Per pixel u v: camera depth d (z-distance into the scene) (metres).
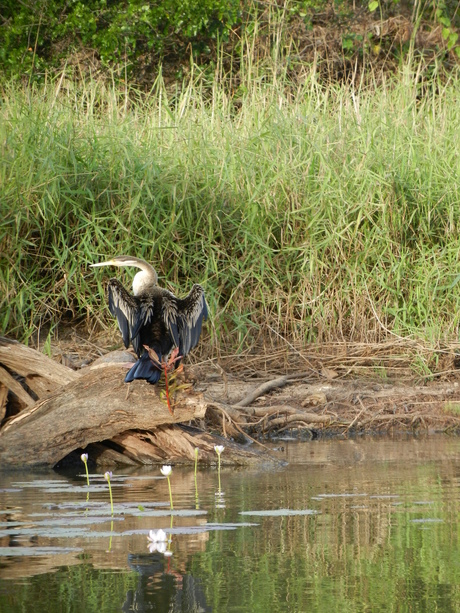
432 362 31.73
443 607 11.01
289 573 12.49
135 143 34.34
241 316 31.27
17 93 36.22
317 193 33.44
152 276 21.75
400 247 32.97
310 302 32.03
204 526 15.10
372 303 32.25
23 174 31.50
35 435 22.30
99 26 51.00
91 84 37.66
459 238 33.59
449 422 28.34
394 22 54.19
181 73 50.25
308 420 27.72
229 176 33.56
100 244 31.08
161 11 49.69
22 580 12.12
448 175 34.44
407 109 37.47
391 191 33.16
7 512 16.23
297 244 33.06
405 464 21.64
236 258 32.94
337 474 20.30
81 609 10.91
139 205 31.91
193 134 35.16
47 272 31.98
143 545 13.99
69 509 16.53
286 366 31.23
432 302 32.59
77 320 32.50
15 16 48.34
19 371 23.77
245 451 22.72
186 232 32.47
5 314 30.27
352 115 36.38
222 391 29.16
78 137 33.75
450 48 52.44
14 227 31.00
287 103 37.75
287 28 51.25
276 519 15.69
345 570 12.63
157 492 18.38
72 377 23.45
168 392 21.56
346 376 31.08
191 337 20.05
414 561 13.06
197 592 11.61
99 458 23.00
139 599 11.31
